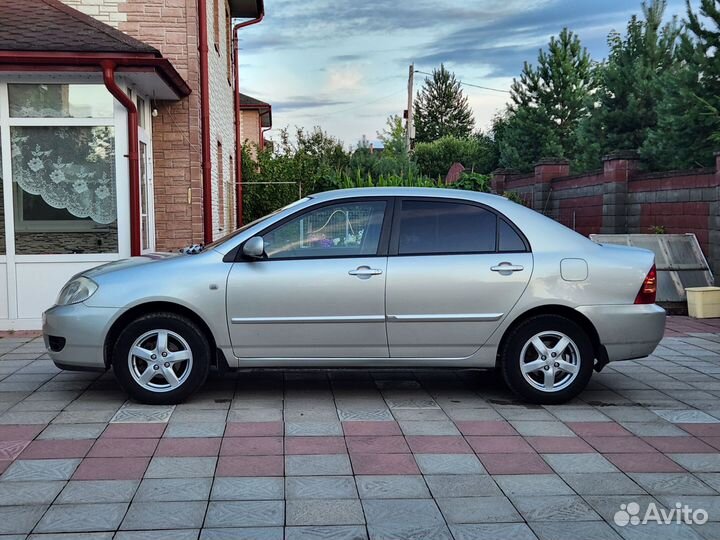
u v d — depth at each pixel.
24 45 8.02
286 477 4.34
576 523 3.79
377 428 5.27
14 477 4.29
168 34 10.27
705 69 13.46
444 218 5.90
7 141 8.71
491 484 4.27
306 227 5.83
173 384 5.73
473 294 5.72
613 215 13.91
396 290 5.69
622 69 21.97
